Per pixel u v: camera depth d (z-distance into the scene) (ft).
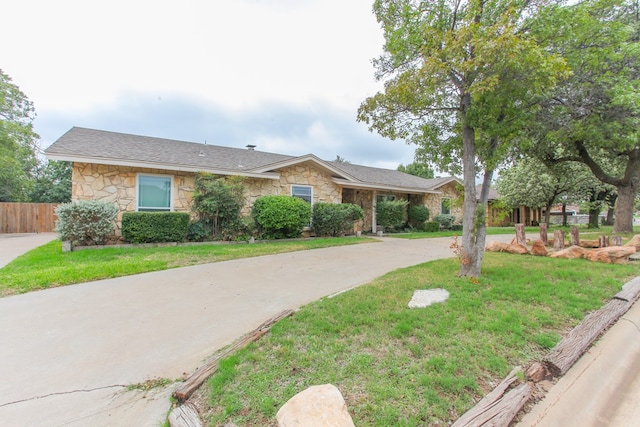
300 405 5.84
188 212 33.55
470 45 14.14
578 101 24.93
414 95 16.28
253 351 9.23
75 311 13.01
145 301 14.32
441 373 8.05
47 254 24.38
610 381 8.66
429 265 21.33
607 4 17.22
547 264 20.67
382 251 29.60
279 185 40.11
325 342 9.73
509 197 67.46
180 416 6.75
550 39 15.79
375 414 6.59
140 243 29.40
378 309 12.36
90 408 7.22
